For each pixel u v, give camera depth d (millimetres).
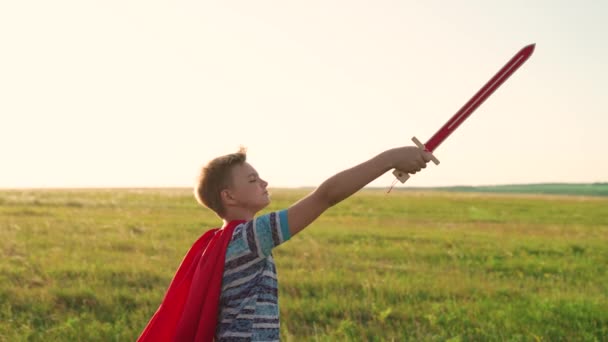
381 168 3510
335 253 16391
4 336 8703
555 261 16641
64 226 20172
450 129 3615
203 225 22234
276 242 3592
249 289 3639
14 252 14945
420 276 13516
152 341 3836
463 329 9258
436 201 46469
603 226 30031
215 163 3877
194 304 3660
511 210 40000
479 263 15953
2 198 30219
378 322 9703
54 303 10328
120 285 11711
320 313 10047
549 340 8875
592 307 10461
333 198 3551
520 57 3596
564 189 144750
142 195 39500
